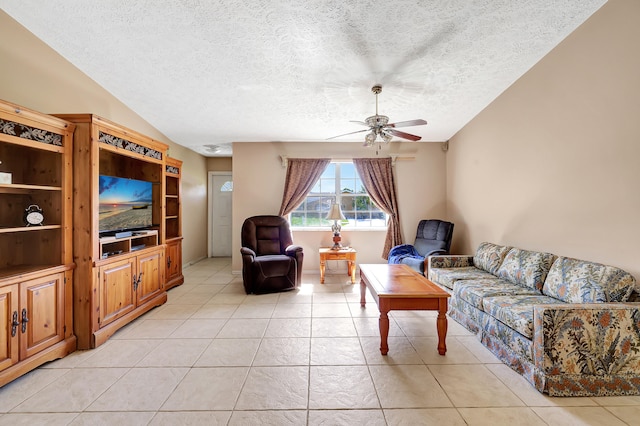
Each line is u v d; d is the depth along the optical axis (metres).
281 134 4.48
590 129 2.19
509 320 2.02
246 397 1.70
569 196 2.39
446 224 4.05
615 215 2.01
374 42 2.24
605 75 2.05
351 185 5.11
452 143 4.63
